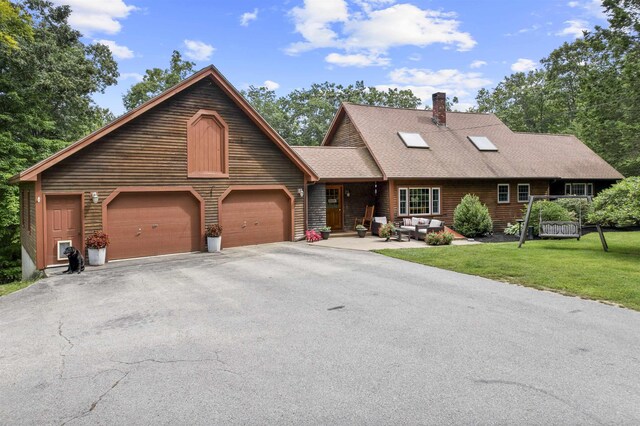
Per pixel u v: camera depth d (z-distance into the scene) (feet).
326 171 53.67
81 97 69.36
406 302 21.72
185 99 41.68
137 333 17.76
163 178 40.40
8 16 47.50
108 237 37.37
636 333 16.56
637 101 68.44
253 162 46.34
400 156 59.47
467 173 59.93
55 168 34.81
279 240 48.93
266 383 12.64
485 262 32.40
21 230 48.01
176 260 37.76
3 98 55.16
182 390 12.34
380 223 54.75
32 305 23.21
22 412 11.35
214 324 18.67
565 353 14.61
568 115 115.34
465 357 14.35
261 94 147.64
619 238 49.67
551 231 40.57
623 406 11.00
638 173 82.23
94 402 11.78
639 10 63.77
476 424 10.22
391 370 13.39
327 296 23.32
